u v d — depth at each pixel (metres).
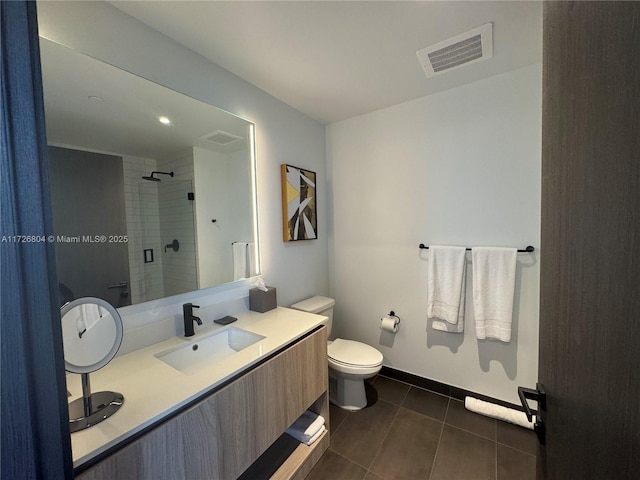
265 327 1.48
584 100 0.49
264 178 1.86
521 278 1.72
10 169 0.49
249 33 1.29
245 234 1.75
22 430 0.50
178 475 0.85
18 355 0.49
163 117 1.33
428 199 2.02
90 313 0.82
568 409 0.55
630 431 0.38
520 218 1.70
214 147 1.56
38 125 0.53
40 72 0.54
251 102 1.75
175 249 1.40
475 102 1.79
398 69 1.61
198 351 1.36
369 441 1.61
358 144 2.31
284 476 1.31
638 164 0.36
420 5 1.13
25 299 0.50
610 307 0.42
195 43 1.36
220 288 1.61
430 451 1.53
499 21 1.23
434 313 1.97
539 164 1.63
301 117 2.19
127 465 0.73
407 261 2.15
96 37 1.09
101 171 1.14
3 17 0.48
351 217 2.41
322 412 1.61
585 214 0.49
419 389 2.12
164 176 1.35
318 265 2.42
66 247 1.04
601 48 0.44
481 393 1.90
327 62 1.53
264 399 1.17
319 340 1.54
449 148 1.91
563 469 0.57
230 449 1.02
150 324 1.29
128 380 0.97
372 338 2.37
